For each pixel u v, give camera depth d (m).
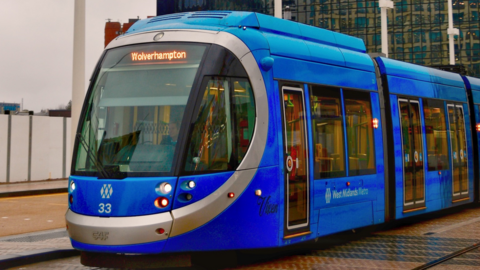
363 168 10.48
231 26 8.64
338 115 9.94
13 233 12.27
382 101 11.65
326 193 9.39
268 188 8.25
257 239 8.12
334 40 10.61
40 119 28.44
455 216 14.75
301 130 9.01
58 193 22.81
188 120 7.70
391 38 76.81
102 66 8.61
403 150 11.93
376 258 9.15
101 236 7.50
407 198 11.93
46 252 9.32
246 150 8.07
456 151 14.33
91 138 8.18
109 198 7.59
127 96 8.14
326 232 9.37
